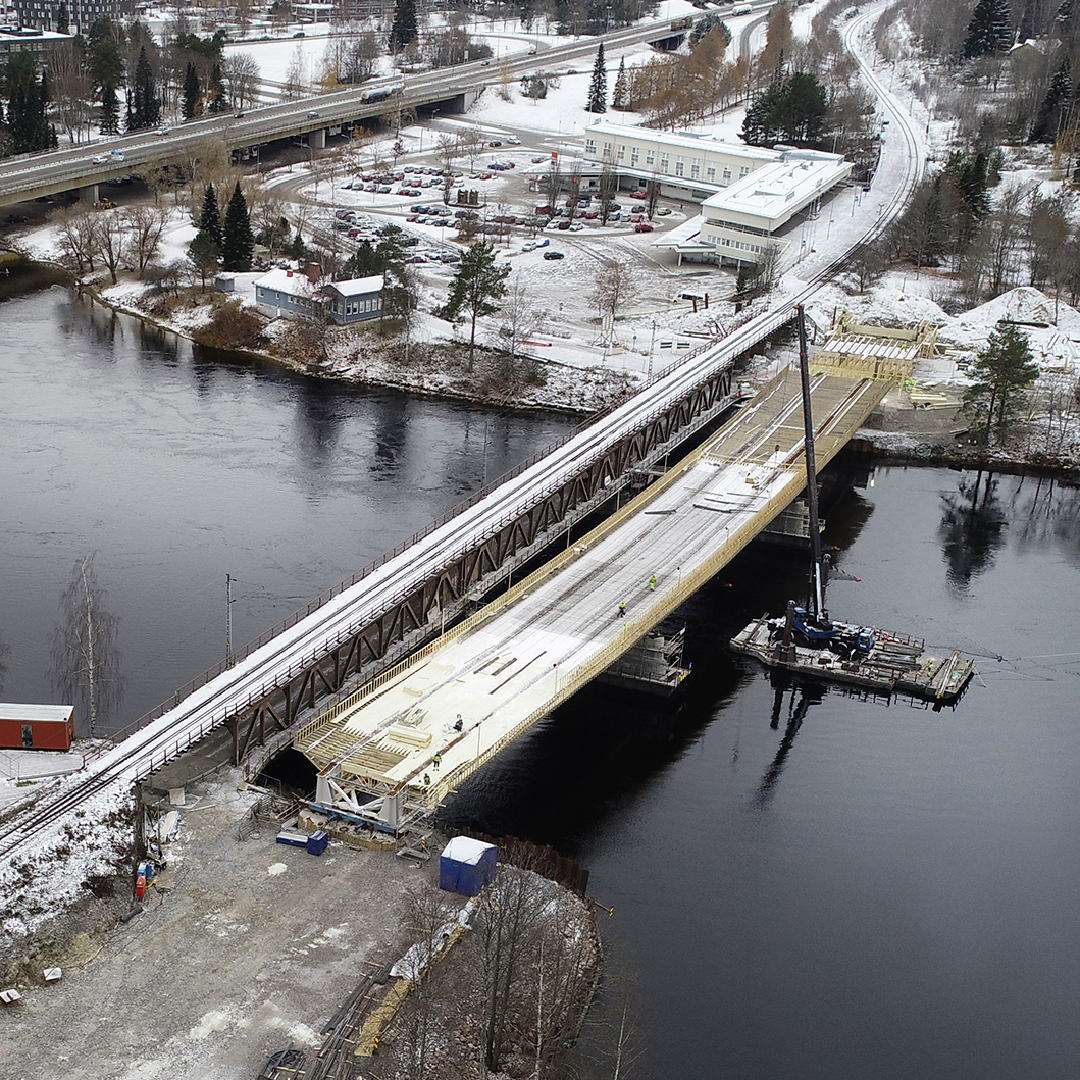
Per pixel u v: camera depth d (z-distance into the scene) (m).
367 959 108.88
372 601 157.62
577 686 143.12
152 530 194.25
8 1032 100.00
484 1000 105.06
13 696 150.38
